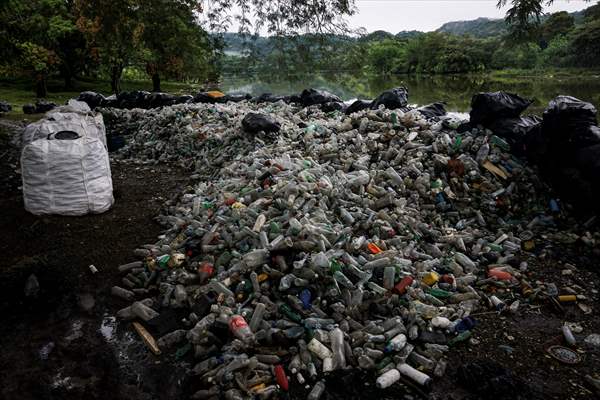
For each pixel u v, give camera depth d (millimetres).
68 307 3443
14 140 7883
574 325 3158
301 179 4398
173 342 3021
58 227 4488
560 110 4551
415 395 2525
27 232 4348
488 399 2482
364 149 5285
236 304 3145
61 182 4613
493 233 4402
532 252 4105
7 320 3264
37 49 17000
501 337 3037
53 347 3012
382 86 30141
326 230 3578
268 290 3227
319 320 2943
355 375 2662
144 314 3264
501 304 3303
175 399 2576
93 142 4820
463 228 4367
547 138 4680
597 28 31500
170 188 5977
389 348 2785
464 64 51250
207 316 3061
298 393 2549
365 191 4504
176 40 8906
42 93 18766
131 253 4188
